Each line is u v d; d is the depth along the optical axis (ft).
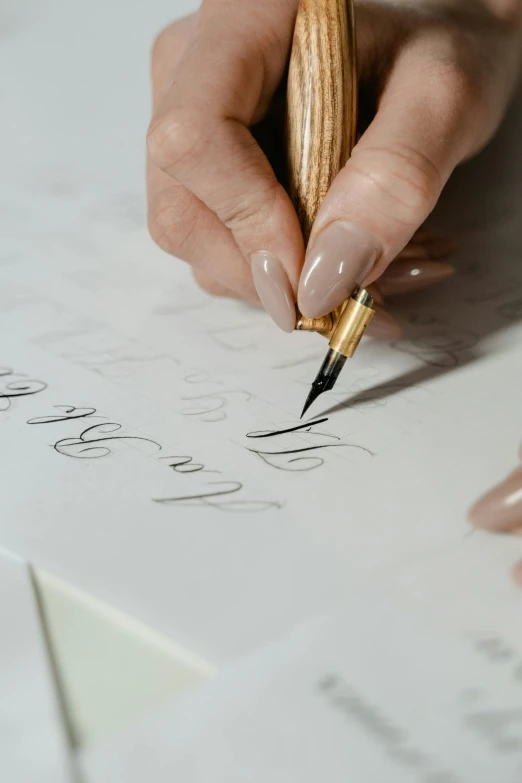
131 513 1.45
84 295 2.25
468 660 1.14
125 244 2.54
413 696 1.09
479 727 1.05
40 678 1.14
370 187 1.62
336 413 1.74
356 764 1.01
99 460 1.59
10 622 1.23
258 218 1.72
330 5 1.67
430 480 1.52
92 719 1.12
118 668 1.18
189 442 1.65
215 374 1.90
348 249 1.62
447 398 1.78
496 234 2.48
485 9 2.34
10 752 1.04
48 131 3.33
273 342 2.03
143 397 1.81
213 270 2.08
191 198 2.01
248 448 1.63
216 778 1.00
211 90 1.75
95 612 1.26
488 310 2.14
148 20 4.27
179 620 1.22
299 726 1.05
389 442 1.64
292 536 1.38
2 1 4.44
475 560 1.31
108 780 1.00
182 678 1.16
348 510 1.45
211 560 1.34
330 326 1.73
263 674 1.12
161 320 2.13
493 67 2.14
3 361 1.95
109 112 3.47
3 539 1.39
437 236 2.41
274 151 2.04
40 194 2.85
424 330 2.06
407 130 1.72
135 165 3.05
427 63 1.92
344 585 1.28
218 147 1.72
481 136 2.17
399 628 1.19
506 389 1.81
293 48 1.73
